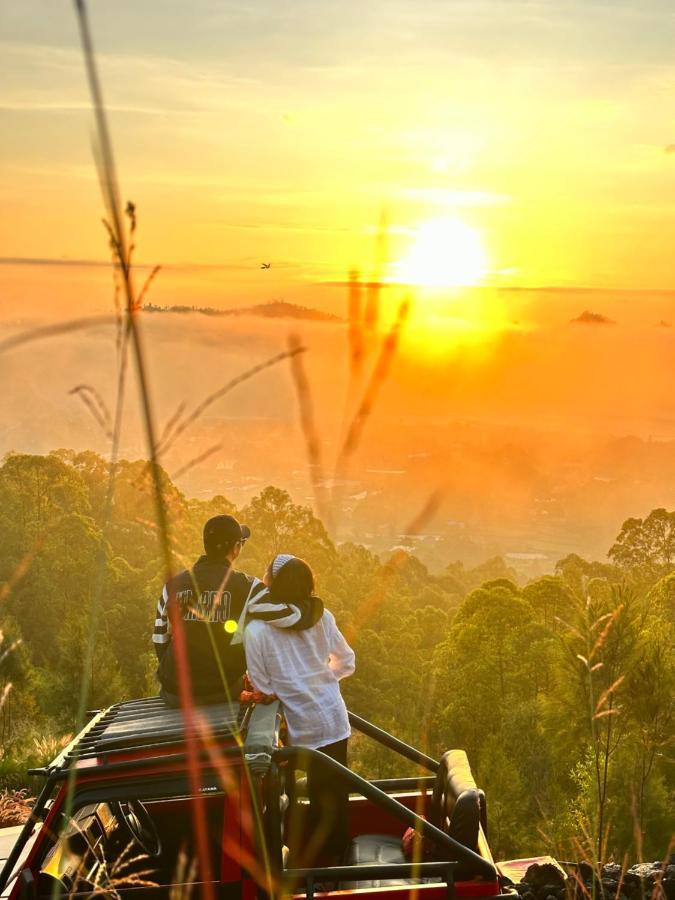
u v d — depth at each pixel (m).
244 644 4.01
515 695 39.66
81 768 3.30
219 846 3.82
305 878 3.38
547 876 4.03
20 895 3.14
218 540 4.10
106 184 0.73
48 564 61.88
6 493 67.44
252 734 3.50
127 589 63.91
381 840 4.26
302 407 0.83
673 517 77.44
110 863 3.63
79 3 0.68
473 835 3.69
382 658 64.44
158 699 4.22
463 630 45.41
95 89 0.70
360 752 15.73
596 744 2.73
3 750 8.33
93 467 84.56
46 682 14.23
